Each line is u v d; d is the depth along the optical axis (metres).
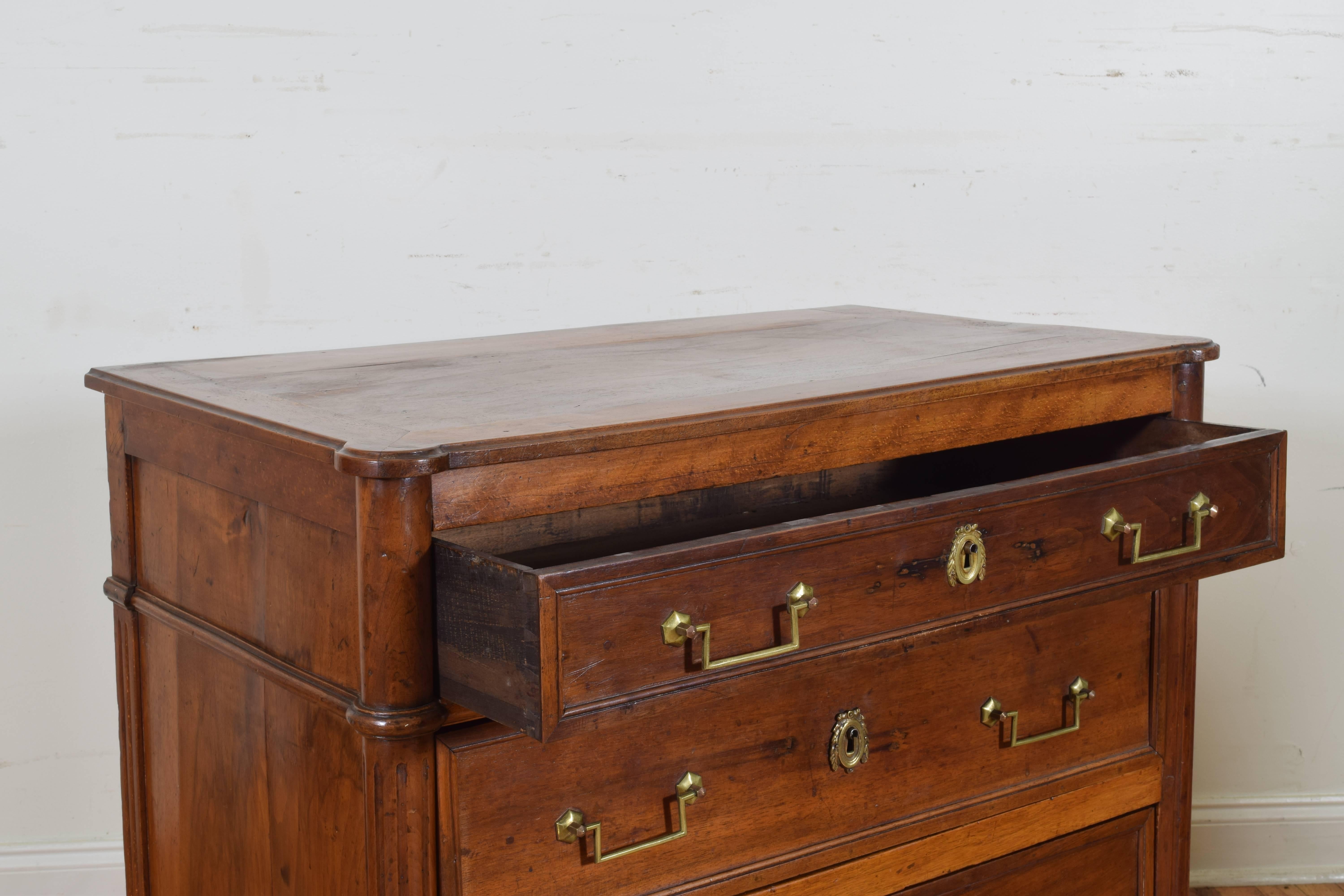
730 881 1.26
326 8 2.09
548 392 1.29
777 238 2.33
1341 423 2.43
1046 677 1.51
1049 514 1.21
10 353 2.06
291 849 1.24
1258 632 2.48
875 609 1.11
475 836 1.09
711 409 1.18
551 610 0.92
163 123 2.06
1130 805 1.62
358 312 2.18
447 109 2.16
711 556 1.00
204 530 1.32
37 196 2.03
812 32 2.28
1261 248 2.40
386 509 1.02
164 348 2.12
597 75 2.21
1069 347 1.58
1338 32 2.35
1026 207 2.38
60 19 2.00
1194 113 2.36
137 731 1.50
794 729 1.29
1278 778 2.52
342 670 1.12
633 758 1.19
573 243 2.25
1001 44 2.32
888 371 1.40
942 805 1.43
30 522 2.12
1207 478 1.33
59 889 2.20
